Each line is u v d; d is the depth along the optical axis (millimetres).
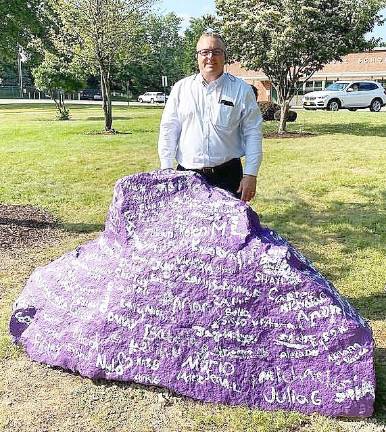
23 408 3580
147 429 3354
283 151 13305
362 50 17047
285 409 3465
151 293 3760
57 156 13258
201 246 3771
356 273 5918
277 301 3582
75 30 18797
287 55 15930
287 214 8211
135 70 67312
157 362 3680
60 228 7789
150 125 21156
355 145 14125
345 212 8266
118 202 4062
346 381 3430
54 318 4082
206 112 4098
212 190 3996
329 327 3498
